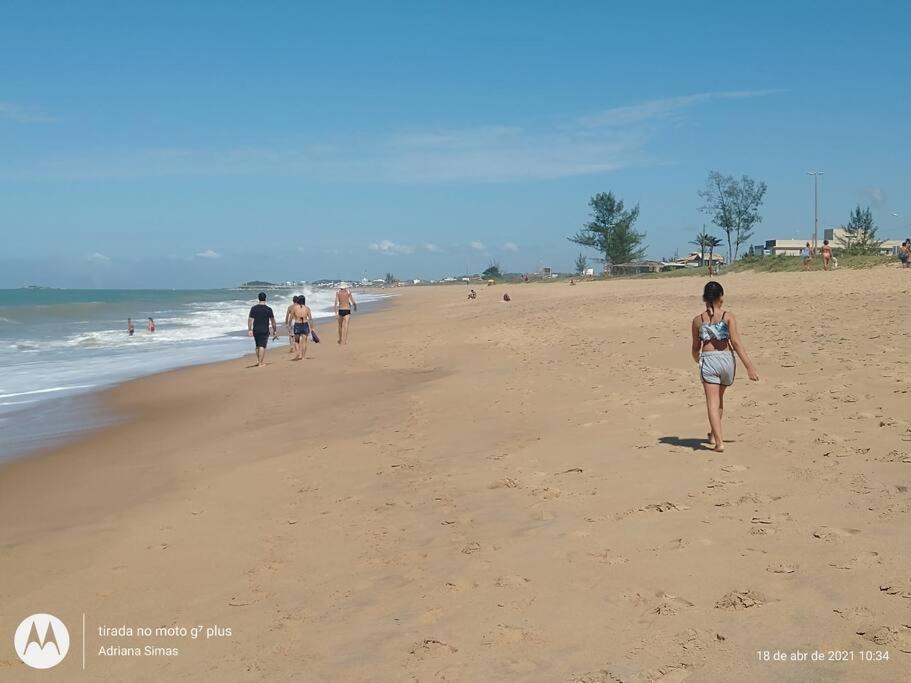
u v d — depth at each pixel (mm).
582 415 9672
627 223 97250
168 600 5254
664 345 15273
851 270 39625
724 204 72688
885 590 3895
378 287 198125
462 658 3885
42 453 10594
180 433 11570
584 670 3594
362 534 6141
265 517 6891
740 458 6820
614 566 4762
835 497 5426
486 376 14094
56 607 5289
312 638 4402
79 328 38125
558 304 33344
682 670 3461
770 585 4156
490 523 5992
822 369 10430
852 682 3174
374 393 13852
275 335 19875
